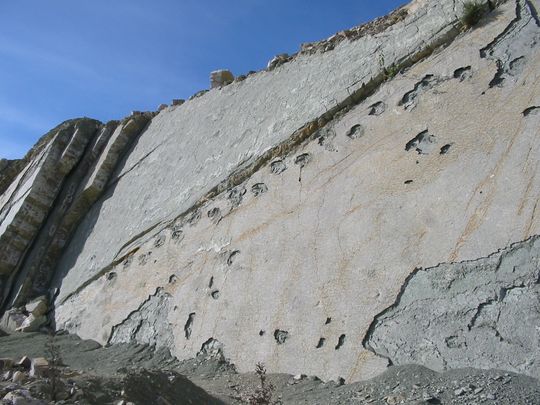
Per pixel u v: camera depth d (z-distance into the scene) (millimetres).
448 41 7195
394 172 6539
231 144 9453
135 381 4727
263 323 6785
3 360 5305
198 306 7738
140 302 8656
